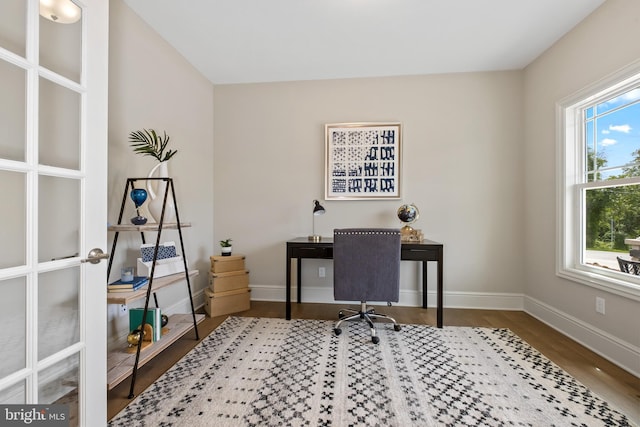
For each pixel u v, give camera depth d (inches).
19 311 38.4
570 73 88.1
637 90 71.2
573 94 85.8
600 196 82.1
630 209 73.2
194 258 113.9
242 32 90.7
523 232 113.8
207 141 123.5
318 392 60.6
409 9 79.7
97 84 48.9
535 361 73.8
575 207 90.0
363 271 87.0
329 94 123.3
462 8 79.0
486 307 115.8
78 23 46.1
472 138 116.5
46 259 41.6
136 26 82.0
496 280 115.6
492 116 115.4
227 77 122.0
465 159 116.9
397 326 93.0
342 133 121.6
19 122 38.4
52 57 42.5
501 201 115.2
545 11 79.8
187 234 109.3
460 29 88.5
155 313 71.6
